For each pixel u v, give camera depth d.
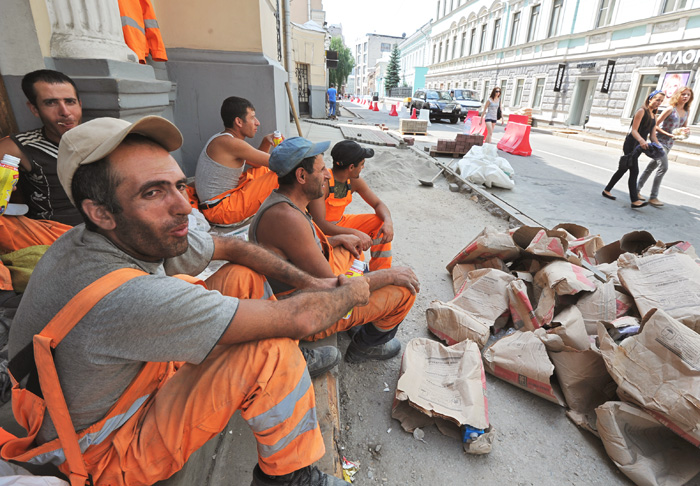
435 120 21.25
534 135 15.51
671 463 1.56
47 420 0.95
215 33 4.77
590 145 12.82
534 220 4.59
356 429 1.81
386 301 1.85
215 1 4.62
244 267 1.42
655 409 1.54
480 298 2.46
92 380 0.88
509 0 21.81
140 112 3.44
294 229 1.63
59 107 2.09
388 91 47.22
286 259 1.71
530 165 8.62
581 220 4.91
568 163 9.02
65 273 0.84
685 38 12.02
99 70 2.90
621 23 14.31
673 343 1.58
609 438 1.63
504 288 2.46
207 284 1.40
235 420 1.66
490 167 6.25
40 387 0.87
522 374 1.96
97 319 0.81
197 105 4.89
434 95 20.72
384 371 2.18
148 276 0.87
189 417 1.00
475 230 4.44
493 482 1.59
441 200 5.59
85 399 0.90
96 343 0.82
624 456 1.59
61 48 2.78
